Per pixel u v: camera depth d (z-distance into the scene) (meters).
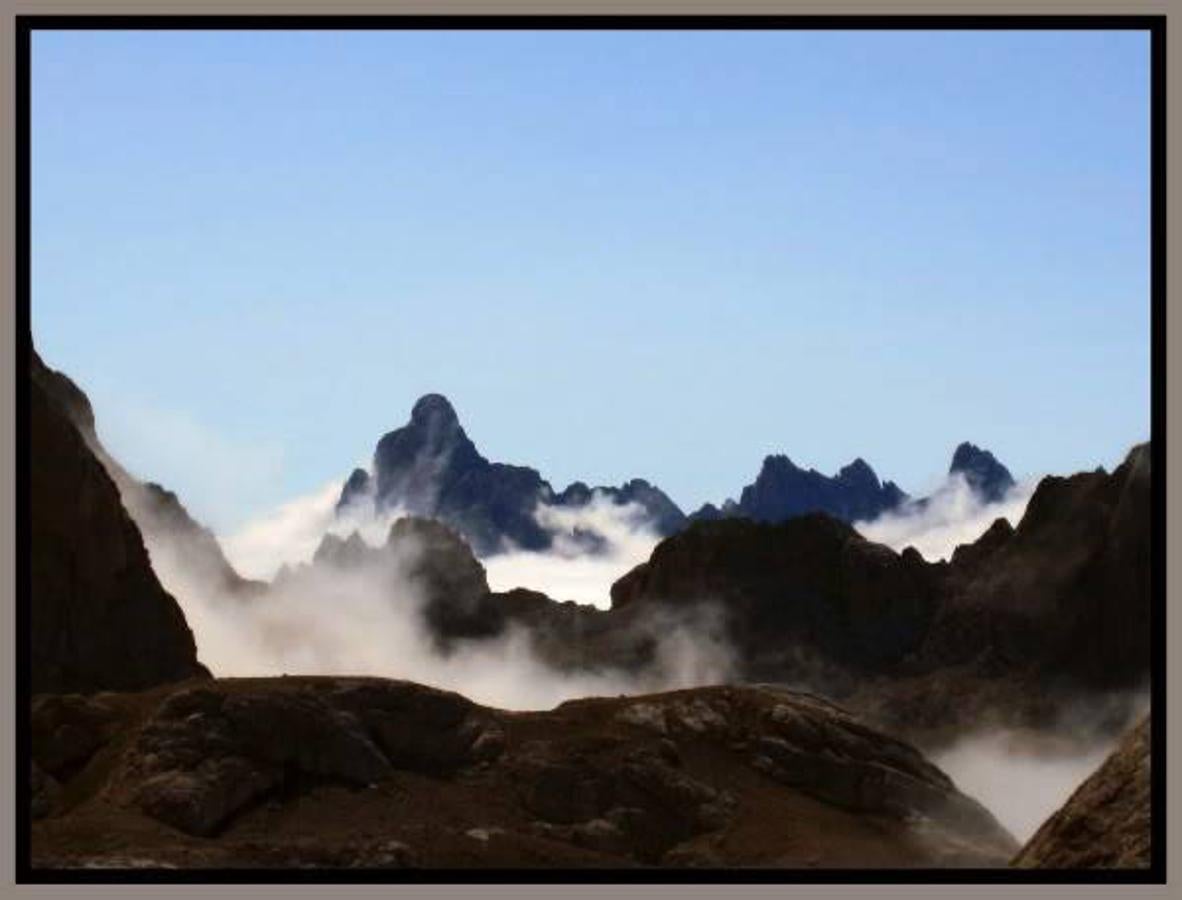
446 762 111.19
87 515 120.00
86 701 106.50
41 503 117.50
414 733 110.75
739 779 119.12
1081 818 53.31
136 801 98.50
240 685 106.75
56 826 93.94
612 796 112.94
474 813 107.62
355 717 108.38
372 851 97.94
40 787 99.25
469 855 101.62
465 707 114.62
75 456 119.50
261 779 102.50
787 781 119.81
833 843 113.00
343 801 104.44
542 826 109.25
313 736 105.31
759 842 112.00
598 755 115.06
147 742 101.81
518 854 103.31
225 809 99.94
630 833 111.50
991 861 115.06
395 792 106.56
